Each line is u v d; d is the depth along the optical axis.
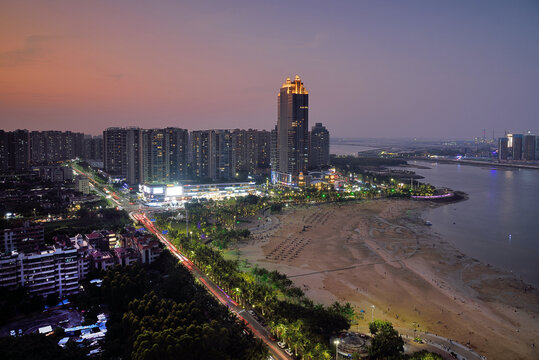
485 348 170.38
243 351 146.00
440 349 161.62
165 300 185.62
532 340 177.75
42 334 153.88
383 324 165.12
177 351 135.12
